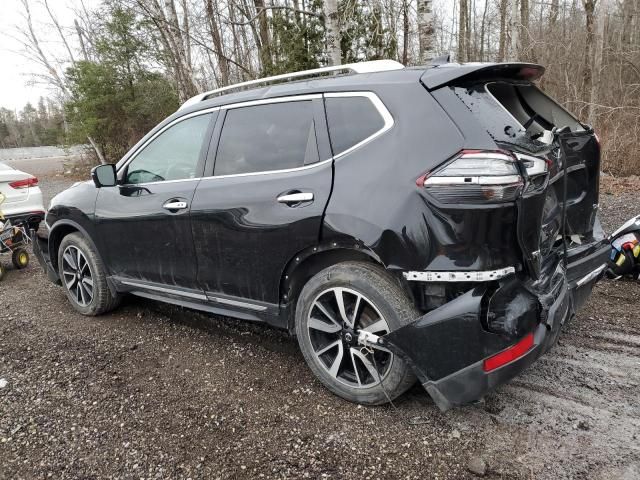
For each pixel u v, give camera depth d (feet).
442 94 8.06
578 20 57.00
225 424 9.02
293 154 9.65
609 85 46.80
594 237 11.19
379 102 8.64
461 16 62.80
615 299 13.66
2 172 21.97
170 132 12.05
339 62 27.58
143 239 12.16
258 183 9.86
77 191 14.20
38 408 9.82
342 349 9.21
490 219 7.34
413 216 7.77
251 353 11.75
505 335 7.50
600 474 7.32
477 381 7.66
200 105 11.56
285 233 9.31
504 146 7.48
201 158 11.15
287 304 10.02
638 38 55.16
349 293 8.82
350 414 9.08
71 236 14.42
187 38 38.93
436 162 7.67
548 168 8.14
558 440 8.11
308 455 8.09
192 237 10.98
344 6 31.94
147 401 9.91
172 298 12.34
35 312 15.31
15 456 8.43
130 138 67.72
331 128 9.18
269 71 35.55
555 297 8.37
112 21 52.60
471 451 7.98
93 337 13.12
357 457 7.98
